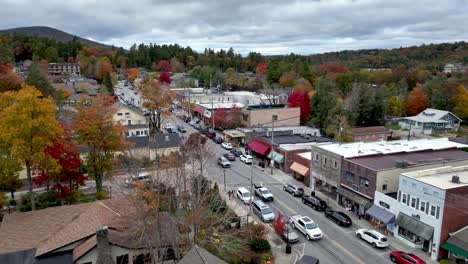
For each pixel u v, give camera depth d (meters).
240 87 141.38
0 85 79.12
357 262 31.12
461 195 31.52
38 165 35.88
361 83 93.12
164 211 30.59
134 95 123.25
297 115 80.50
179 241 28.00
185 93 105.81
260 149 61.06
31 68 99.94
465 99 96.06
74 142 40.06
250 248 31.84
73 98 97.81
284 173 55.34
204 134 77.44
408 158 44.28
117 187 38.47
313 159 48.84
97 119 39.31
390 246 33.94
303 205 43.41
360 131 75.75
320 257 31.92
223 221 31.50
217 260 20.00
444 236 31.48
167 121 88.19
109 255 23.31
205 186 35.69
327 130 74.38
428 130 87.12
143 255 27.73
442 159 43.84
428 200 32.34
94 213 30.28
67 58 193.12
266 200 43.94
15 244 27.98
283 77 134.75
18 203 40.56
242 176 53.25
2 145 34.78
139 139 58.00
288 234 34.72
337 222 38.38
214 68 158.12
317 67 170.38
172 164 38.12
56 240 27.64
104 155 41.50
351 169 41.97
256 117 78.00
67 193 38.00
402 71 137.38
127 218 28.50
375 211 37.78
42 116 34.09
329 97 83.00
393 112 99.44
